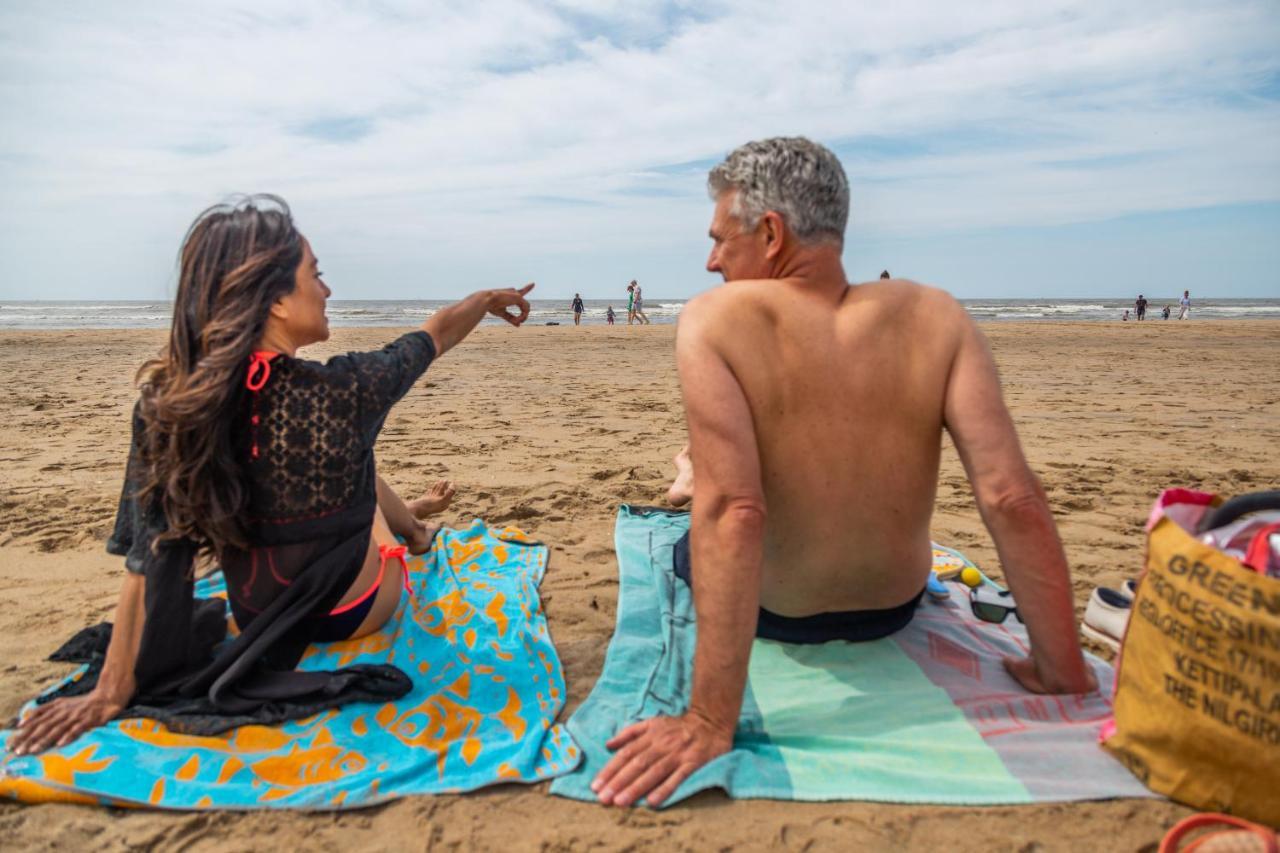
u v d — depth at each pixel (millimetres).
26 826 1921
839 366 2275
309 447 2348
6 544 4043
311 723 2291
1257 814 1825
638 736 2191
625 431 7512
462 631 2844
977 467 2230
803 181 2252
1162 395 10156
